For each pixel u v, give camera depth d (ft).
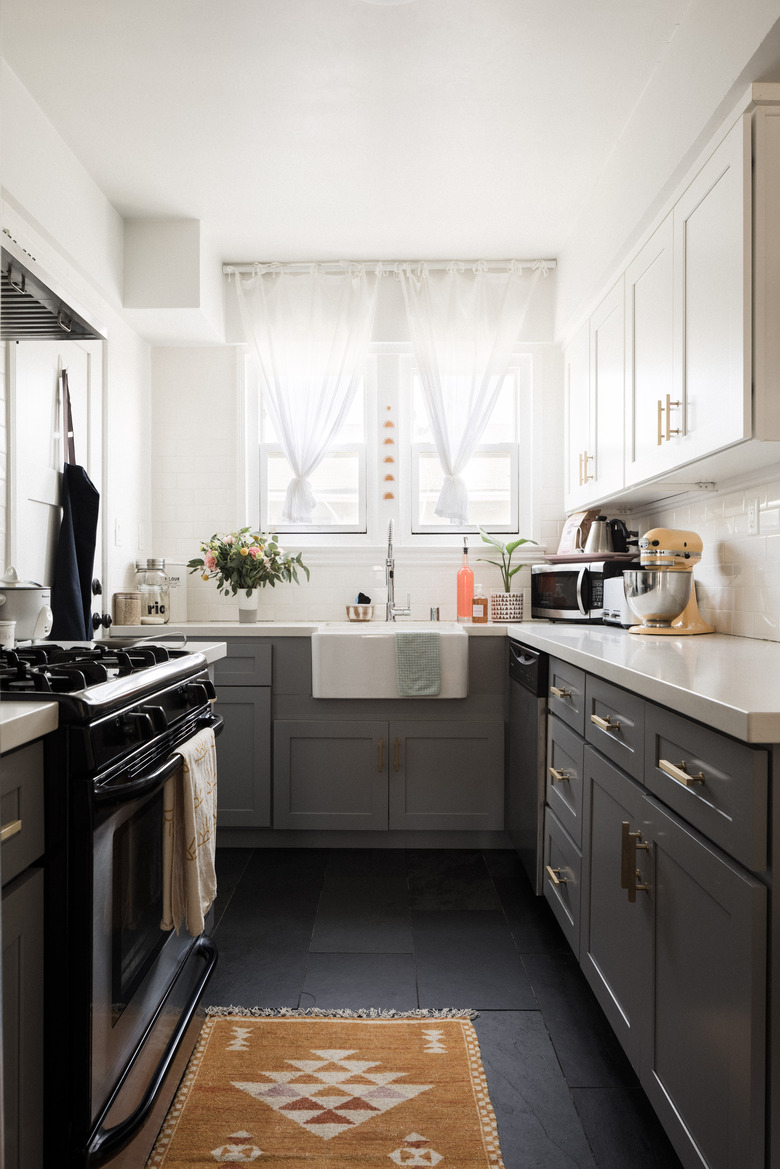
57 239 8.00
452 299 11.31
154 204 9.55
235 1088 5.01
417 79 7.10
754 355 5.29
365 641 9.39
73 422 8.96
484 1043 5.53
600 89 7.23
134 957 4.05
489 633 9.63
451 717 9.61
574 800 6.35
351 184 9.06
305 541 11.96
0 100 6.80
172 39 6.53
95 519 8.63
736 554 7.53
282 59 6.81
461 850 9.71
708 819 3.55
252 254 11.05
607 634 7.85
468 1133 4.60
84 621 8.43
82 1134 3.37
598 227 8.84
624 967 4.83
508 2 6.09
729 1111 3.24
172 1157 4.39
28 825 3.25
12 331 5.82
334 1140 4.53
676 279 6.57
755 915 3.02
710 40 5.63
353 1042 5.52
